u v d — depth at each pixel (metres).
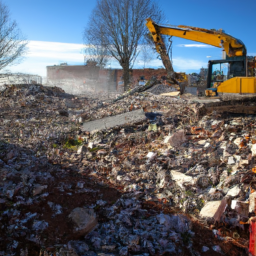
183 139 7.17
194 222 3.99
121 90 31.77
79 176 5.34
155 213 4.14
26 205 3.84
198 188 4.80
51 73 45.72
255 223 3.42
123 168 5.82
